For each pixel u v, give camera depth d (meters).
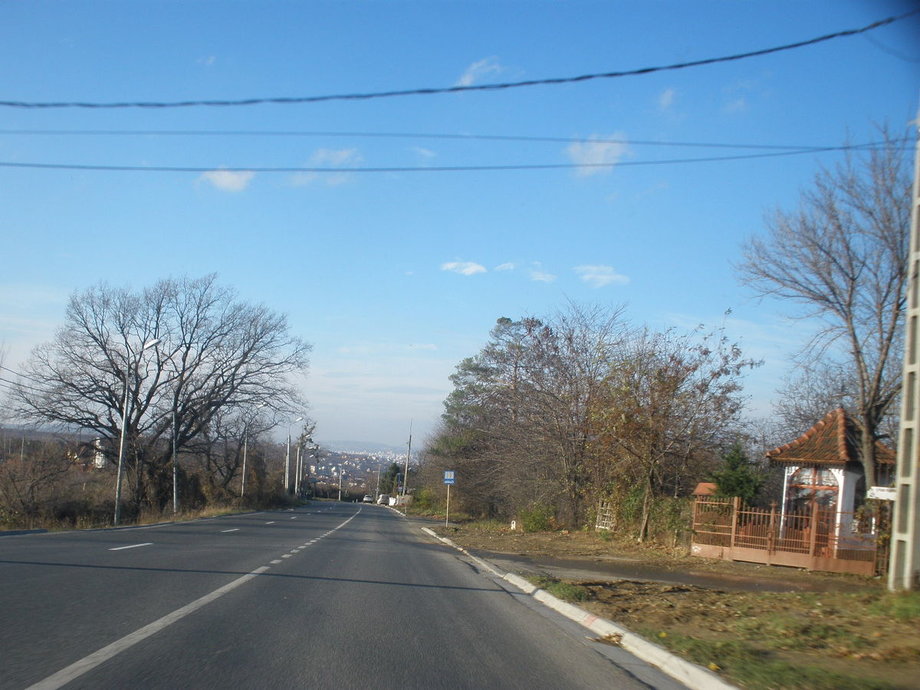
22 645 7.16
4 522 34.72
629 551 23.28
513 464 38.16
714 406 24.55
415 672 7.03
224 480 61.38
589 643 9.20
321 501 115.75
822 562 19.00
